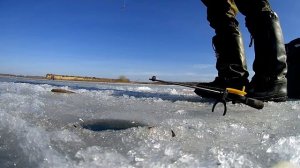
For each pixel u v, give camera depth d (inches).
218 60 152.6
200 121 91.2
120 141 69.2
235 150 65.4
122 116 98.0
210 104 136.1
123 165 55.1
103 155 59.1
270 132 80.5
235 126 85.0
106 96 163.6
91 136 72.3
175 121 89.8
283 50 139.6
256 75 142.5
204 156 61.4
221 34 150.0
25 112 98.5
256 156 61.8
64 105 121.6
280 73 139.6
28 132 67.5
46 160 55.1
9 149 59.2
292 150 64.2
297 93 189.3
